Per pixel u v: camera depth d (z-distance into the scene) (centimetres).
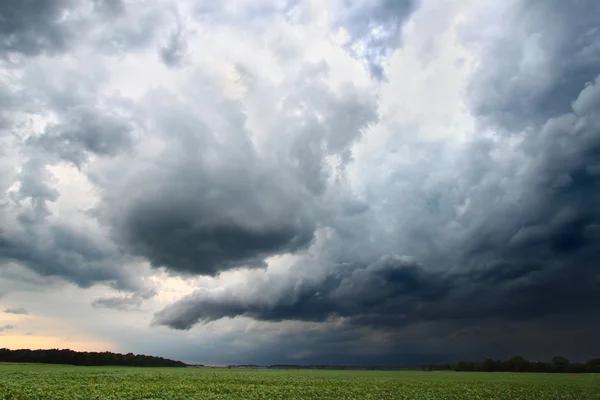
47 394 4309
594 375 12838
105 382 6216
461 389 6322
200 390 5344
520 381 8812
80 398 4141
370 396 5069
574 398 5019
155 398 4350
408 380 9181
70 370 10350
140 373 9612
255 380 7844
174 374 9619
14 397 4006
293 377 9888
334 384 7150
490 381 8788
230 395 4869
